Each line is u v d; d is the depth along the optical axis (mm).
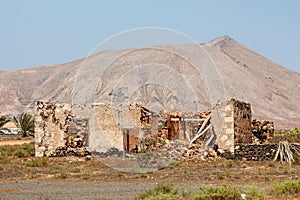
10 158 75125
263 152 70438
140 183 49625
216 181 50594
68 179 53500
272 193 40219
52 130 77062
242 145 71812
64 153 76438
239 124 76312
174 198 36281
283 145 69500
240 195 37750
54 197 40031
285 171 57406
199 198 36094
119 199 38375
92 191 43688
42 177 55375
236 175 54750
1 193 42875
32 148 84938
